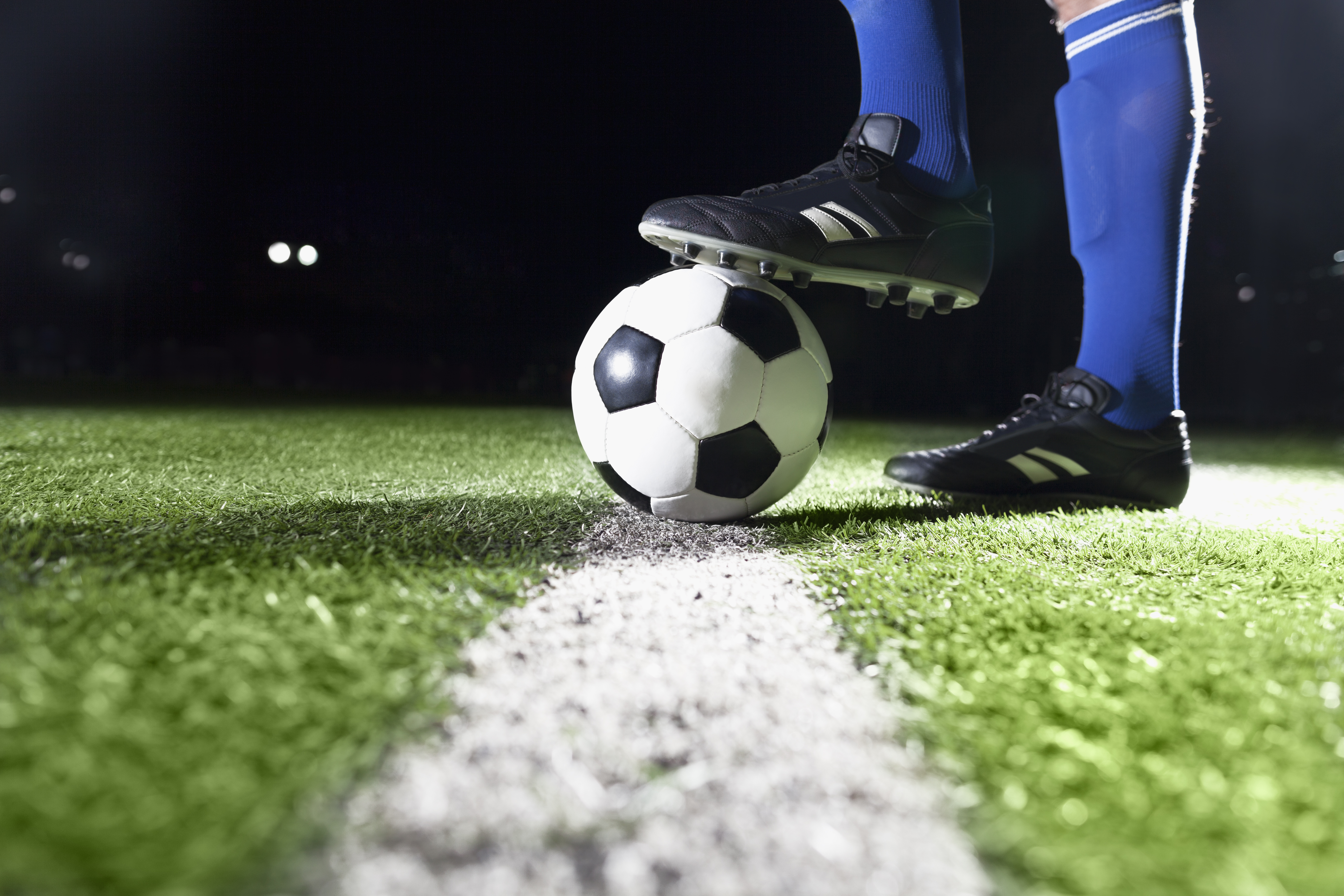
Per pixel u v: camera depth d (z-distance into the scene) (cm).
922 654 81
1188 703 69
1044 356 1347
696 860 46
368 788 52
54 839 45
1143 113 167
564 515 153
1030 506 183
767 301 146
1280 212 1158
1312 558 132
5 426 351
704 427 139
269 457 249
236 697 64
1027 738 62
